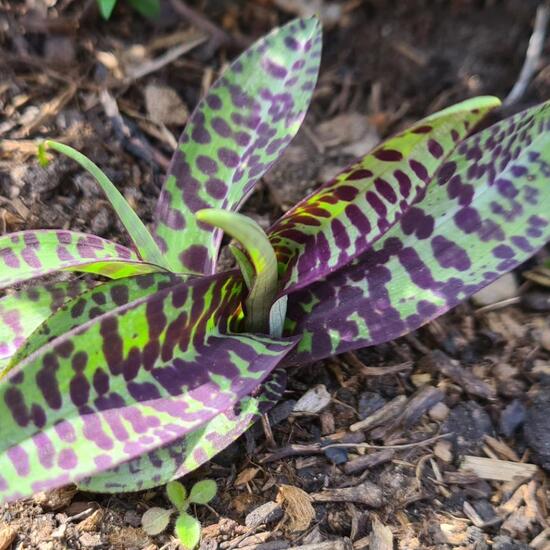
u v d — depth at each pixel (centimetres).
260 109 41
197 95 54
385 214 37
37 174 48
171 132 52
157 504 40
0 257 39
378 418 43
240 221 33
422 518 40
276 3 59
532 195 40
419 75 57
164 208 41
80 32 53
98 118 51
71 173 49
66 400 33
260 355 37
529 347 46
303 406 43
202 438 38
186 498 39
